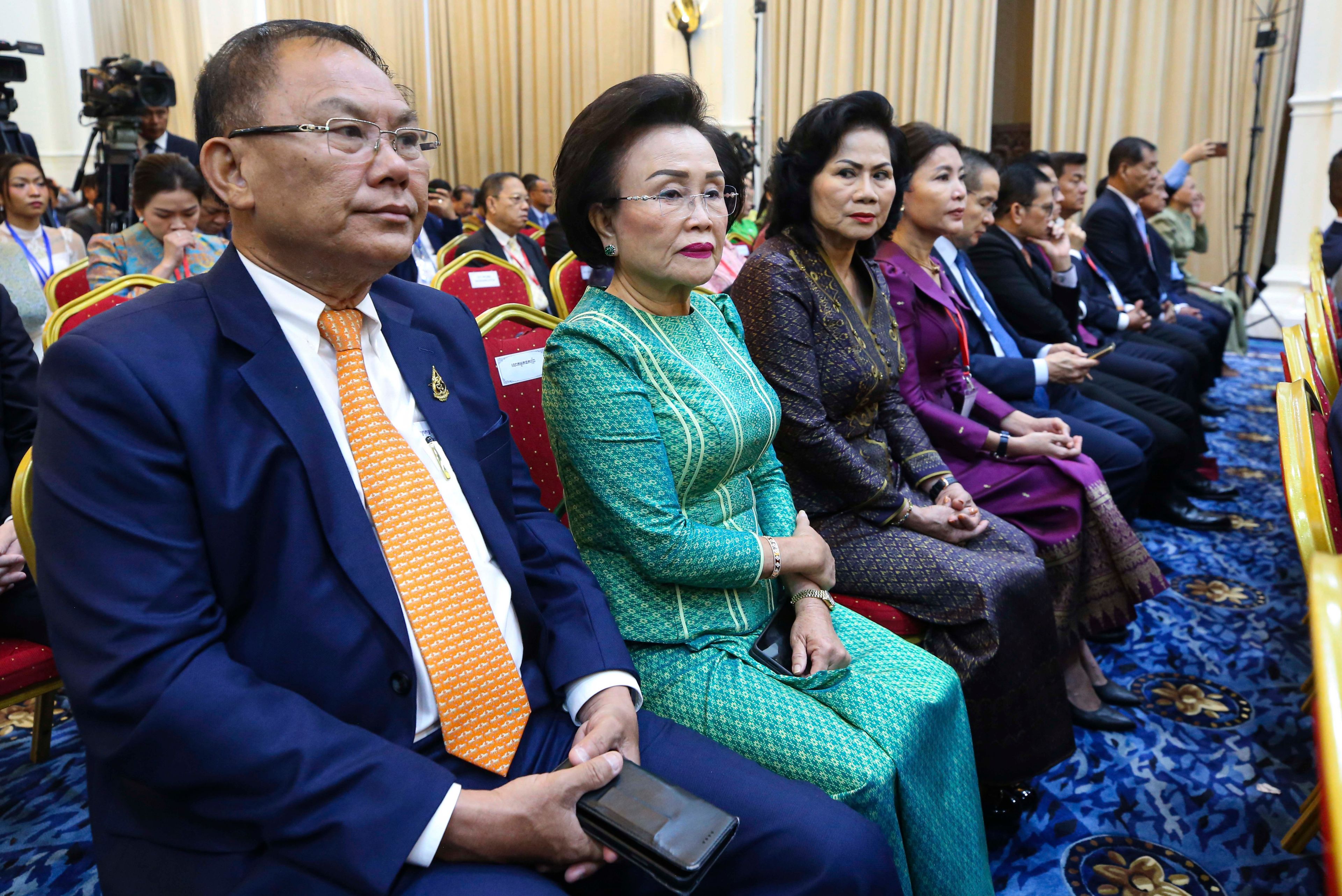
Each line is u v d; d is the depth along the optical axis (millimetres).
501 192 5055
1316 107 6129
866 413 1812
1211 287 5902
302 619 876
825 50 7316
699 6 7727
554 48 8891
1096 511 1961
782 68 7441
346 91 866
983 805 1648
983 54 7043
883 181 1707
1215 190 6676
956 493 1796
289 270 927
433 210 6387
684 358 1310
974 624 1500
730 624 1276
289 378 907
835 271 1758
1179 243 5168
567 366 1240
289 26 890
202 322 895
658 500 1210
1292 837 1549
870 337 1770
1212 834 1605
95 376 822
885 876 984
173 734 783
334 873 791
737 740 1157
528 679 1041
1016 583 1540
